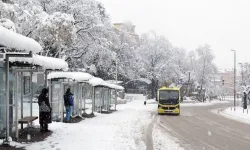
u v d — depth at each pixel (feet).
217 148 48.11
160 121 95.81
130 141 49.49
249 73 277.23
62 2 153.89
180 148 47.03
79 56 168.55
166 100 127.54
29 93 57.41
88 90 110.11
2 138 44.65
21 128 51.70
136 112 129.18
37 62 45.44
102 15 188.03
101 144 43.83
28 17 83.51
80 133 53.57
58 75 67.82
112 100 189.47
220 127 81.41
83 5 159.53
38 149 38.91
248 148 48.75
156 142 51.93
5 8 57.72
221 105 266.57
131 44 265.95
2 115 44.65
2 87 44.21
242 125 88.53
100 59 178.70
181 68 341.62
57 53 119.85
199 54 353.31
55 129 57.41
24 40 34.71
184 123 90.99
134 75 273.75
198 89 357.82
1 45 32.12
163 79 289.94
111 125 70.49
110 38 189.16
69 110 71.00
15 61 43.83
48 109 53.01
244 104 196.95
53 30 103.24
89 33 167.22
